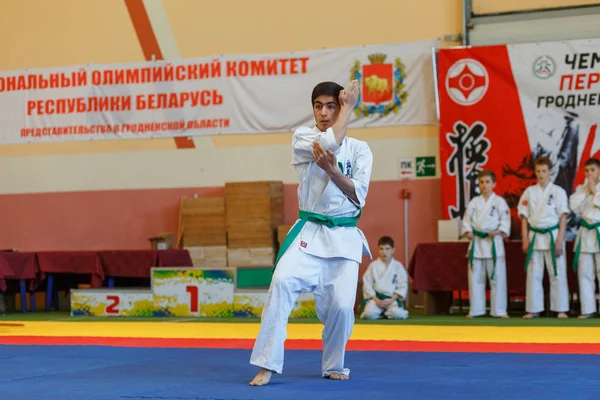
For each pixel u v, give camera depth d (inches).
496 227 437.7
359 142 208.2
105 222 577.6
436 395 175.9
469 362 237.9
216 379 209.0
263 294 448.8
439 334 339.6
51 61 592.4
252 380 203.9
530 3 499.5
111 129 577.9
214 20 559.8
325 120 202.7
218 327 390.9
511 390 182.2
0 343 316.5
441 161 508.7
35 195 593.0
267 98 548.4
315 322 412.8
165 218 565.6
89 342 319.3
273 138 547.8
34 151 594.9
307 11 542.0
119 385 199.8
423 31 519.2
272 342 197.0
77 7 586.9
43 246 589.3
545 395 174.4
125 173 575.2
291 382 200.1
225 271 456.4
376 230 526.0
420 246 454.6
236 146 554.3
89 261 501.4
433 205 516.4
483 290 442.0
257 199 520.7
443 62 508.7
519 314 462.9
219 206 529.0
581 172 484.1
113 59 579.5
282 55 546.3
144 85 573.0
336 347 204.4
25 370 232.1
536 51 493.4
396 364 234.7
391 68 524.1
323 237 202.4
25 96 597.3
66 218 585.9
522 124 494.9
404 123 522.3
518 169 494.6
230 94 556.1
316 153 194.7
